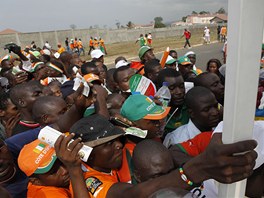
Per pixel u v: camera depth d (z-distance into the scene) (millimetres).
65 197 1618
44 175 1632
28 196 1696
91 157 1618
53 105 2572
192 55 6250
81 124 1633
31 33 34750
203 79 3205
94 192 1448
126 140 2035
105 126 1617
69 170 1291
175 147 2205
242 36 751
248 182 1740
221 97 3238
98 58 6820
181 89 2938
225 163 801
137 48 31906
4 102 3121
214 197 1549
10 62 7195
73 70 5090
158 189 1035
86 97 2141
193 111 2426
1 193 1109
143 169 1549
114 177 1741
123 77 3322
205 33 31625
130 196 1176
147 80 2758
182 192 970
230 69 801
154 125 2113
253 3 732
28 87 2975
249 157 806
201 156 886
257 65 789
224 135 855
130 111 2084
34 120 2701
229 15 780
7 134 3201
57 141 1275
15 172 2010
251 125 838
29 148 1697
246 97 806
